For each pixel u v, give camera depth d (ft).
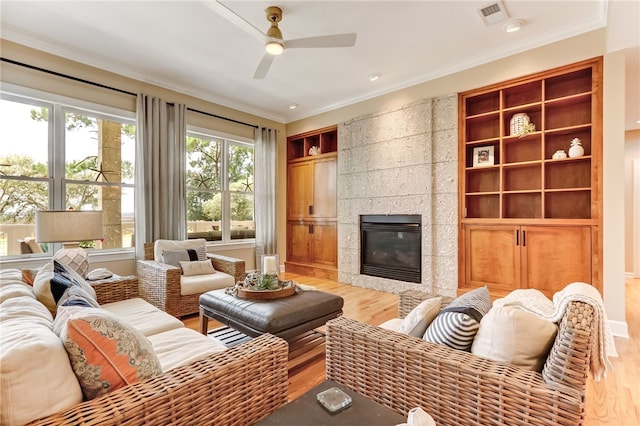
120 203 12.72
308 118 18.13
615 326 9.05
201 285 10.61
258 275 9.04
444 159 12.64
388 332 4.63
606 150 9.27
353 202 15.71
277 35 8.44
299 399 3.68
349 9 8.74
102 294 7.86
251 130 17.62
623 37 8.46
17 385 2.56
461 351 3.95
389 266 14.43
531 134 10.87
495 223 11.53
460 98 12.35
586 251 9.77
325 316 7.93
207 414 3.40
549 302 4.46
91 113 11.94
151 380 3.28
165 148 13.48
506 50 11.03
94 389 3.13
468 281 12.17
